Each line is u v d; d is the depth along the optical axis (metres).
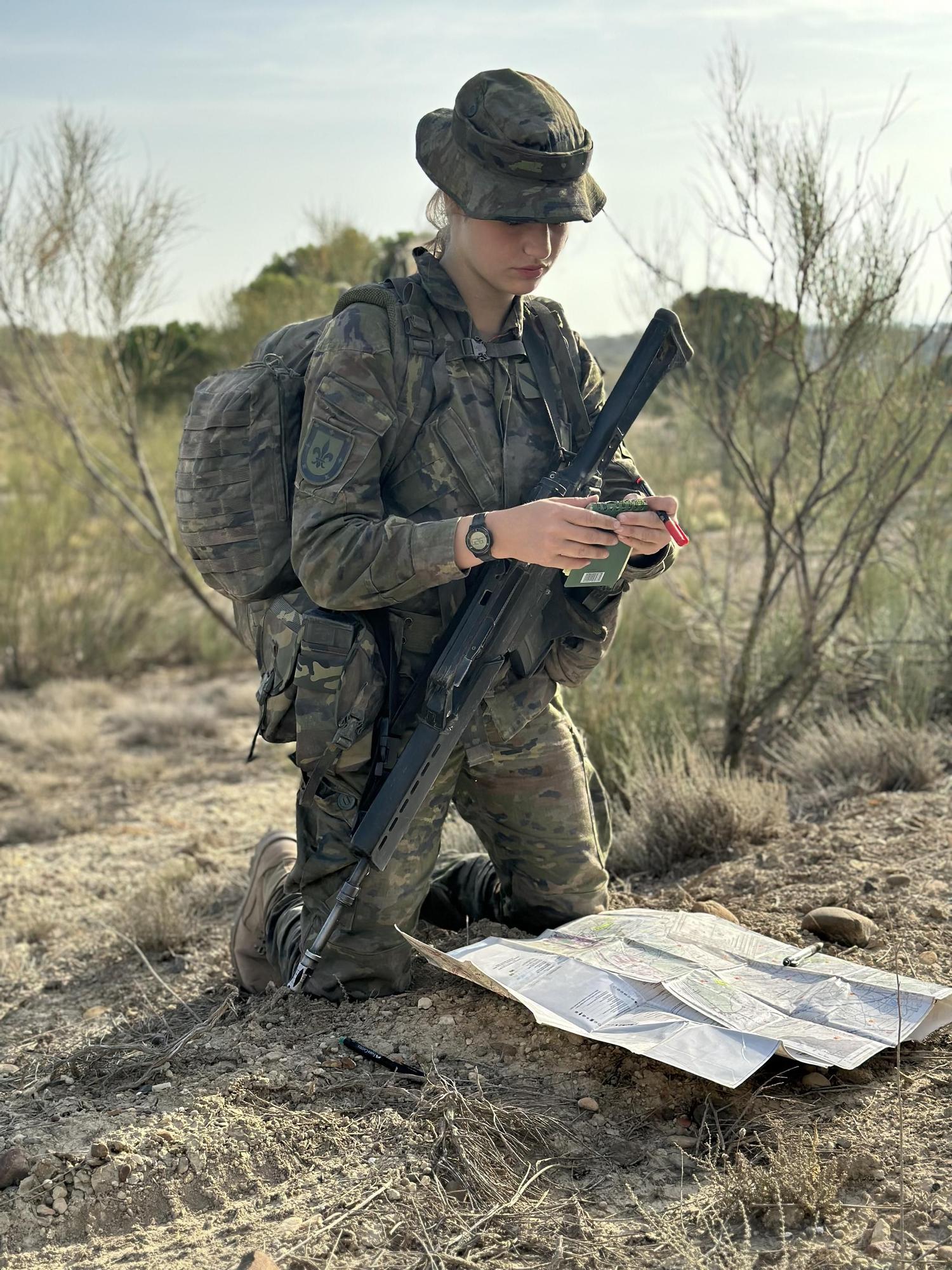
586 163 2.31
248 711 7.90
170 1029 2.89
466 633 2.41
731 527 6.18
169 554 7.98
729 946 2.54
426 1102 2.19
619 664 6.13
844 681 5.84
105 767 6.65
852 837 3.55
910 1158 1.95
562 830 2.79
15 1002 3.40
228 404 2.47
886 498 5.52
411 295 2.45
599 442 2.48
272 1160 2.06
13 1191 2.04
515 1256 1.79
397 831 2.46
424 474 2.45
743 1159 1.95
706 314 5.80
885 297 4.87
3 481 11.23
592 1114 2.18
